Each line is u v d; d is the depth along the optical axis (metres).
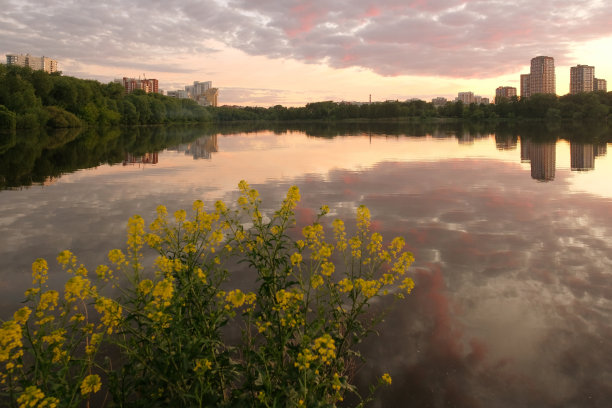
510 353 5.52
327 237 10.14
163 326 3.25
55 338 3.00
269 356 3.53
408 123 125.94
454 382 4.97
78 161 26.94
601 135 47.56
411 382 4.97
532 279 7.74
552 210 12.60
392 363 5.32
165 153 32.84
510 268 8.25
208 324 3.66
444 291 7.27
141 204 14.05
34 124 65.12
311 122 165.50
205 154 31.86
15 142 42.59
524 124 96.69
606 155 26.47
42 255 9.11
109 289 7.23
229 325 6.01
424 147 35.44
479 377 5.06
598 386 4.87
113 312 3.20
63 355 3.03
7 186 17.55
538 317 6.40
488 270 8.17
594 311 6.55
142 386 3.44
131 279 3.73
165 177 19.84
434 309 6.66
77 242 9.99
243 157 29.22
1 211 13.16
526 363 5.31
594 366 5.22
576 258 8.70
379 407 4.57
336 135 58.75
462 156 27.58
